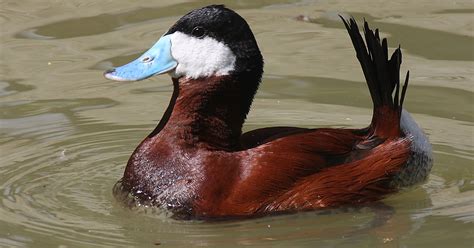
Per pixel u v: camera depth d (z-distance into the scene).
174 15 15.48
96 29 15.15
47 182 11.09
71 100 13.15
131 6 15.84
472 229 9.92
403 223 10.07
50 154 11.80
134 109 12.95
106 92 13.42
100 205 10.55
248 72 10.40
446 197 10.63
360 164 10.20
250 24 15.23
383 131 10.52
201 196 10.03
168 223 10.05
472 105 12.71
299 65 13.93
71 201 10.66
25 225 10.09
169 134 10.43
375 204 10.20
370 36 10.56
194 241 9.73
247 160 10.09
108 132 12.34
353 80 13.49
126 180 10.55
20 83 13.61
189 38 10.41
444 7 15.59
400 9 15.55
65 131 12.35
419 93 13.04
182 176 10.18
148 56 10.55
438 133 12.08
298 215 9.96
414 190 10.70
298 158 10.10
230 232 9.84
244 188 9.95
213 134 10.41
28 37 14.95
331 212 10.03
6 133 12.30
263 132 10.80
